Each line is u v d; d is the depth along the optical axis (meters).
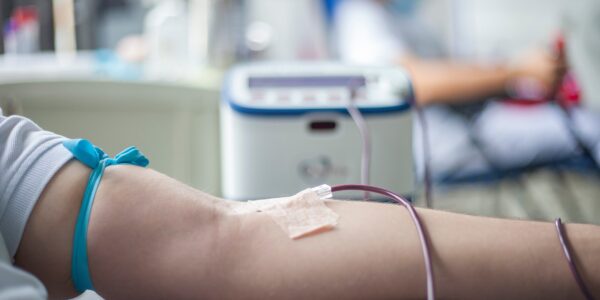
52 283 0.61
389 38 2.30
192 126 1.72
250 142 1.21
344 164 1.23
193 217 0.63
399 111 1.23
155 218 0.62
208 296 0.60
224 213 0.65
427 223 0.65
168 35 1.90
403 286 0.60
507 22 2.27
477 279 0.60
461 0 2.29
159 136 1.71
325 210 0.66
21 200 0.60
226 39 1.95
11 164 0.60
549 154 2.30
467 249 0.62
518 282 0.60
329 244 0.62
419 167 2.20
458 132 2.30
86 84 1.61
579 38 2.23
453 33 2.30
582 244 0.63
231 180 1.25
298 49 2.30
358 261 0.60
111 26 2.08
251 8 2.20
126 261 0.61
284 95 1.24
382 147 1.23
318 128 1.22
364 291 0.60
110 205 0.62
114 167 0.66
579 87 2.26
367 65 1.37
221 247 0.62
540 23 2.25
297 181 1.23
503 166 2.31
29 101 1.58
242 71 1.33
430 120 2.30
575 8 2.22
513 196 2.32
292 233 0.63
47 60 1.95
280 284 0.60
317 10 2.27
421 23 2.30
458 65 2.30
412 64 2.31
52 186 0.61
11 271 0.50
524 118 2.30
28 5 1.96
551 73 2.27
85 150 0.64
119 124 1.67
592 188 2.29
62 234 0.60
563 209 2.29
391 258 0.61
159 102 1.68
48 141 0.63
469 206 2.32
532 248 0.62
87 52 2.06
